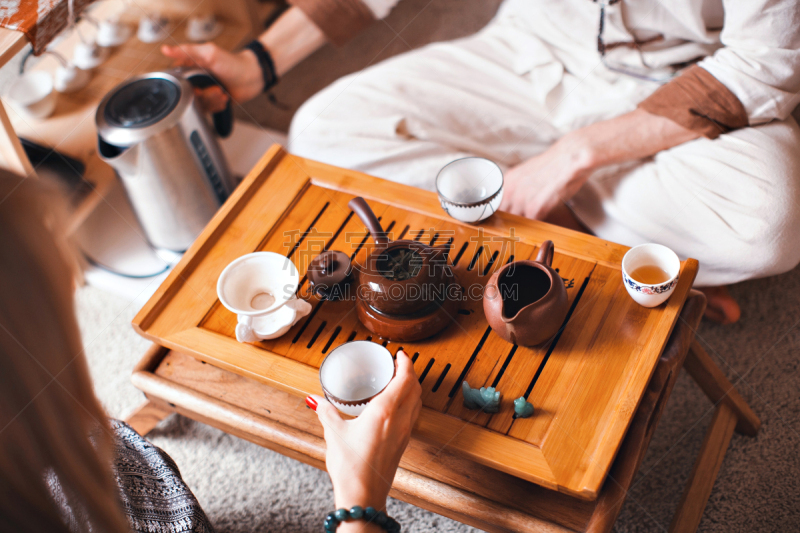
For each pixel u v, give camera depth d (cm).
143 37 173
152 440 132
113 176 176
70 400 43
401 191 112
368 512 72
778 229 113
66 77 160
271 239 108
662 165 125
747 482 115
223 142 184
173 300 101
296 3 149
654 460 119
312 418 96
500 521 84
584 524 82
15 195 36
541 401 86
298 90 196
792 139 118
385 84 143
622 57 128
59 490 54
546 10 132
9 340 38
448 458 91
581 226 142
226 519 121
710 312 133
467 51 146
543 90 137
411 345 93
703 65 118
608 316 93
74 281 42
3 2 119
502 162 143
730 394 114
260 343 96
